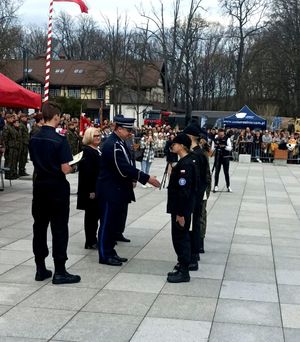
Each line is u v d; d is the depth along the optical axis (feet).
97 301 17.30
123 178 21.89
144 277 20.26
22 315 15.87
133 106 202.18
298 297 18.34
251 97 182.19
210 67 204.64
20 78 222.89
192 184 19.60
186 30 163.94
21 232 27.63
